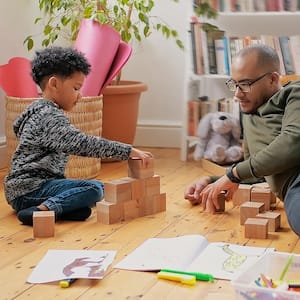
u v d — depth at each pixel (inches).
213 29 131.7
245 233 83.7
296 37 128.5
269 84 85.0
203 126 129.0
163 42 148.3
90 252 76.0
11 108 115.6
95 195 92.3
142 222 91.0
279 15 135.9
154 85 150.6
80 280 68.3
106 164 133.5
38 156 94.1
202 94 143.1
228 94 142.2
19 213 89.7
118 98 133.3
